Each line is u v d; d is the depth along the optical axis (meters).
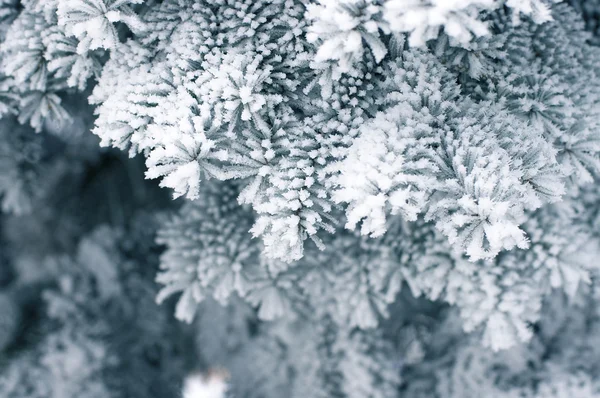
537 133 0.66
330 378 0.86
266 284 0.76
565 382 0.83
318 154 0.65
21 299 1.39
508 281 0.72
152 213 1.16
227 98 0.64
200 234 0.75
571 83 0.70
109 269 1.18
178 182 0.62
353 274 0.76
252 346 1.05
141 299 1.20
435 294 0.73
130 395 1.19
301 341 0.87
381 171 0.61
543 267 0.72
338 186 0.65
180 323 1.25
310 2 0.65
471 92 0.68
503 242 0.62
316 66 0.64
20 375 1.14
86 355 1.11
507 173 0.62
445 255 0.73
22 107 0.72
